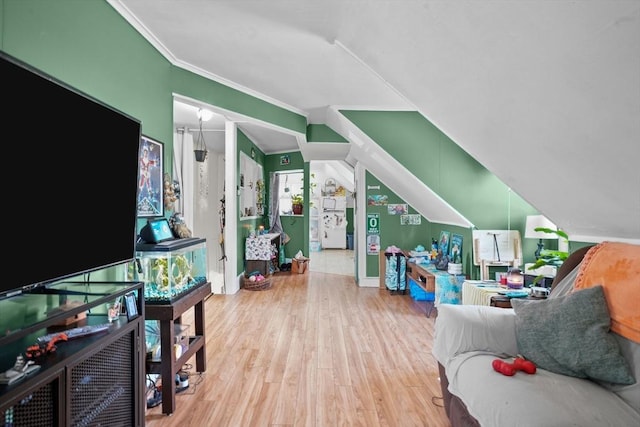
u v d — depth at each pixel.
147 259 2.03
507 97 1.71
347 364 2.70
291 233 7.42
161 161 2.58
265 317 3.92
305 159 6.60
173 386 2.04
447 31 1.57
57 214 1.34
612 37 1.06
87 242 1.51
